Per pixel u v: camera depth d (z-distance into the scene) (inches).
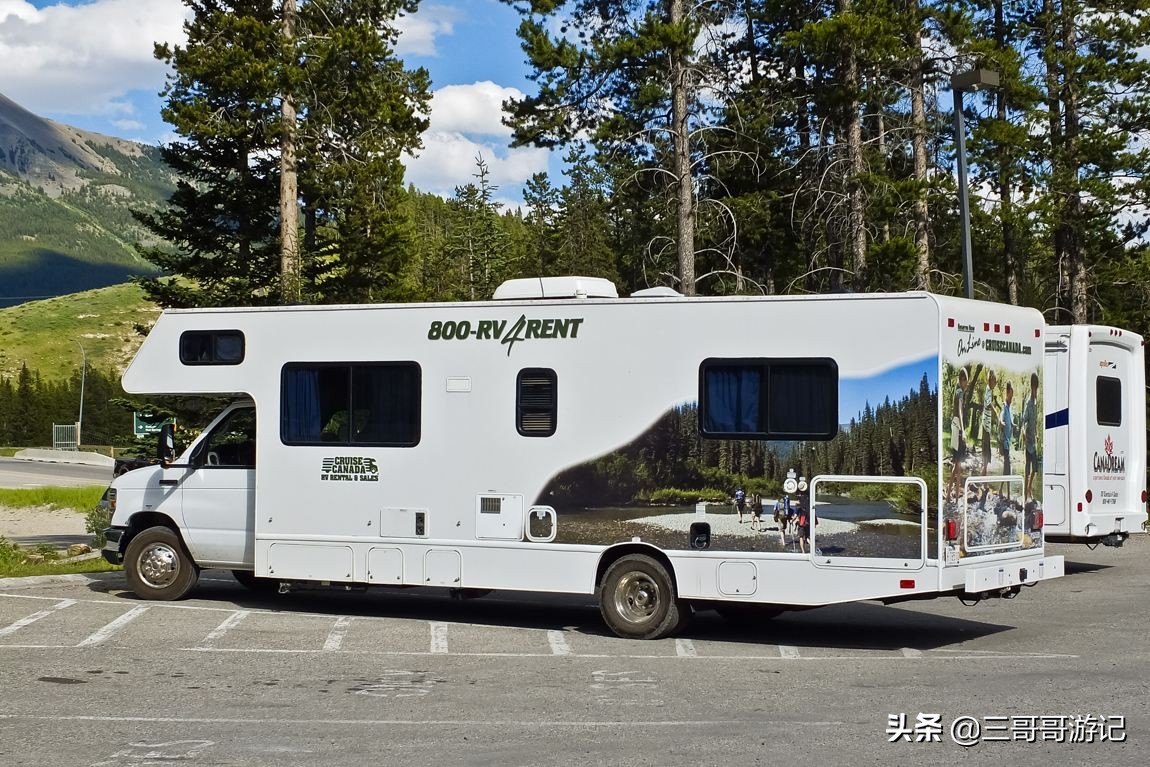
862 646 449.7
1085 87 1314.0
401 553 498.3
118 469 670.5
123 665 404.5
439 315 498.3
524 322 484.4
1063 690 362.6
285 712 335.3
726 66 1176.2
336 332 514.9
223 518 544.7
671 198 1051.9
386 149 1107.9
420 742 301.0
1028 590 604.4
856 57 1053.2
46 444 4261.8
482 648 442.6
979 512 441.4
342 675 389.4
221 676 386.9
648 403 463.8
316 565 511.8
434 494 494.3
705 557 452.4
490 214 3316.9
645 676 388.8
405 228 1177.4
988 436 448.5
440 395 495.5
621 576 465.7
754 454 447.8
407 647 443.8
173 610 528.1
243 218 1154.0
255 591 608.7
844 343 438.3
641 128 1046.4
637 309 468.1
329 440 512.4
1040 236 1455.5
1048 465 659.4
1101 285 1450.5
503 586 482.3
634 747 295.3
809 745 297.3
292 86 1018.7
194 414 1058.7
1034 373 478.0
